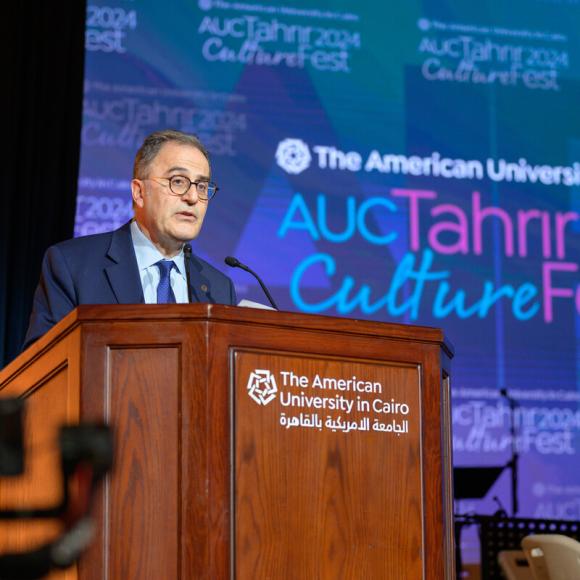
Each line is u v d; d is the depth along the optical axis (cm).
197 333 247
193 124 704
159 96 699
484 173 756
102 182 680
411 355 276
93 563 239
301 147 723
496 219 753
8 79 672
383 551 262
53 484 249
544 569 419
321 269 715
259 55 723
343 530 257
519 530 665
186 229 346
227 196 705
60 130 676
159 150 350
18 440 124
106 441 125
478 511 722
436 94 755
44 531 229
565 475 736
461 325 736
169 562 241
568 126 776
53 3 687
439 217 743
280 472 251
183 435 244
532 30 780
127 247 343
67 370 255
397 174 739
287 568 248
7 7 679
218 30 717
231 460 246
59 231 667
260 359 253
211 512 242
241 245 703
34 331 324
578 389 748
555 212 764
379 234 730
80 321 250
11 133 668
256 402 251
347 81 738
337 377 263
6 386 299
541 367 744
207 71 711
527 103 771
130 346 249
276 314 256
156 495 244
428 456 274
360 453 263
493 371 737
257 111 717
